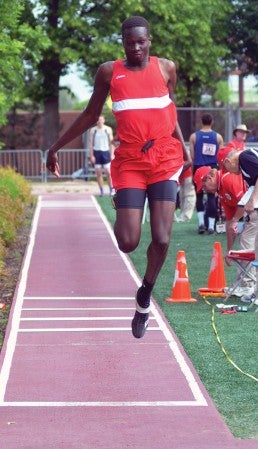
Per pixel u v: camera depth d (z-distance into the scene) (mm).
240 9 37344
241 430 6879
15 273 13961
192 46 35438
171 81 6641
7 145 39844
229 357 8930
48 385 8047
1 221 16078
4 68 17297
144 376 8305
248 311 11070
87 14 33906
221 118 33938
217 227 14750
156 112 6496
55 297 12062
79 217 21594
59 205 24203
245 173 10992
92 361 8828
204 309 11227
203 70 36344
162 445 6551
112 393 7809
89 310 11227
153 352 9148
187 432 6824
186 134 34281
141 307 6938
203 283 12906
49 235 18375
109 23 33938
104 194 27406
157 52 34719
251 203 10898
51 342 9594
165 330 10070
